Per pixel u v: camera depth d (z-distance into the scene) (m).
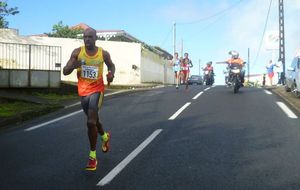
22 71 20.84
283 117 12.96
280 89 22.81
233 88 20.67
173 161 8.05
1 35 25.88
